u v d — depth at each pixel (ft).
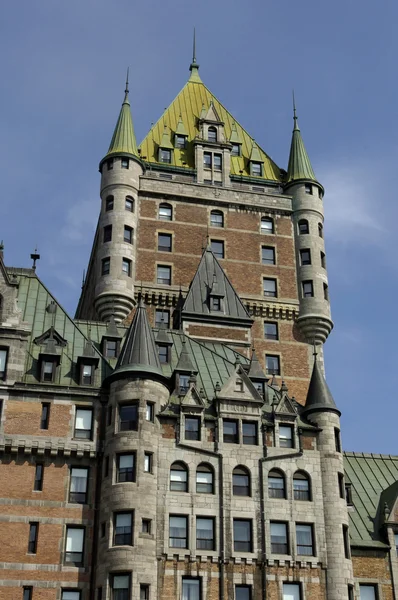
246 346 242.17
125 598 160.35
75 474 174.60
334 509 180.45
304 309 275.39
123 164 282.15
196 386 189.06
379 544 189.67
